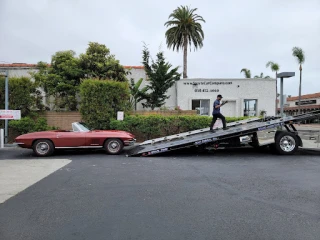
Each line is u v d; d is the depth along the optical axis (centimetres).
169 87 1866
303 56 3203
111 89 1389
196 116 1410
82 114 1384
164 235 329
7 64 1878
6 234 335
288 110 5375
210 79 1938
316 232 336
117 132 1044
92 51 1748
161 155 995
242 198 471
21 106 1418
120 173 682
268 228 347
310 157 916
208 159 901
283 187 541
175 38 2734
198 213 400
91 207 429
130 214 397
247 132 962
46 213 404
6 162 855
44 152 975
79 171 710
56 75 1627
